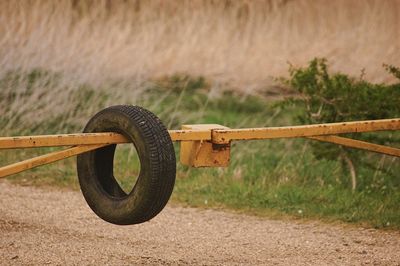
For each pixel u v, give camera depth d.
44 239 29.14
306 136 23.66
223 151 23.28
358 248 29.06
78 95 45.19
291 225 31.77
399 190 35.38
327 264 27.30
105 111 22.56
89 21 53.91
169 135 22.09
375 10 54.78
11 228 30.34
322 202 34.12
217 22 55.09
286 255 28.28
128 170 38.22
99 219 31.95
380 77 47.38
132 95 45.28
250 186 35.75
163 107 44.88
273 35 54.38
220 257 27.95
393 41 52.25
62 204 33.91
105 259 27.20
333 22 55.44
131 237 29.83
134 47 52.03
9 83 45.66
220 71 50.62
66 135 21.75
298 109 45.19
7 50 50.53
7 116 43.31
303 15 55.72
